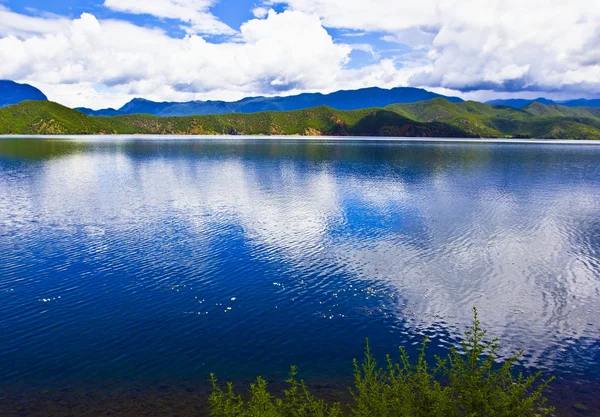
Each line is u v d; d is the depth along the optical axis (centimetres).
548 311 2698
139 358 2095
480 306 2755
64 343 2222
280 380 1944
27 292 2845
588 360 2148
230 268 3350
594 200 6512
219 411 1410
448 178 9181
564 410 1738
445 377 1969
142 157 14475
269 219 4991
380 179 8838
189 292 2888
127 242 3981
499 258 3688
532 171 10981
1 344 2202
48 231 4331
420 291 2973
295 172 10062
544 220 5116
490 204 6103
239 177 8994
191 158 14188
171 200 6150
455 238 4272
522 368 2073
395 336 2362
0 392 1812
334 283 3086
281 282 3084
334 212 5422
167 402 1753
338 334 2370
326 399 1800
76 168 10638
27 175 8975
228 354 2148
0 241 3953
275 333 2367
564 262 3603
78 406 1723
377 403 1337
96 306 2658
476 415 1270
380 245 4003
